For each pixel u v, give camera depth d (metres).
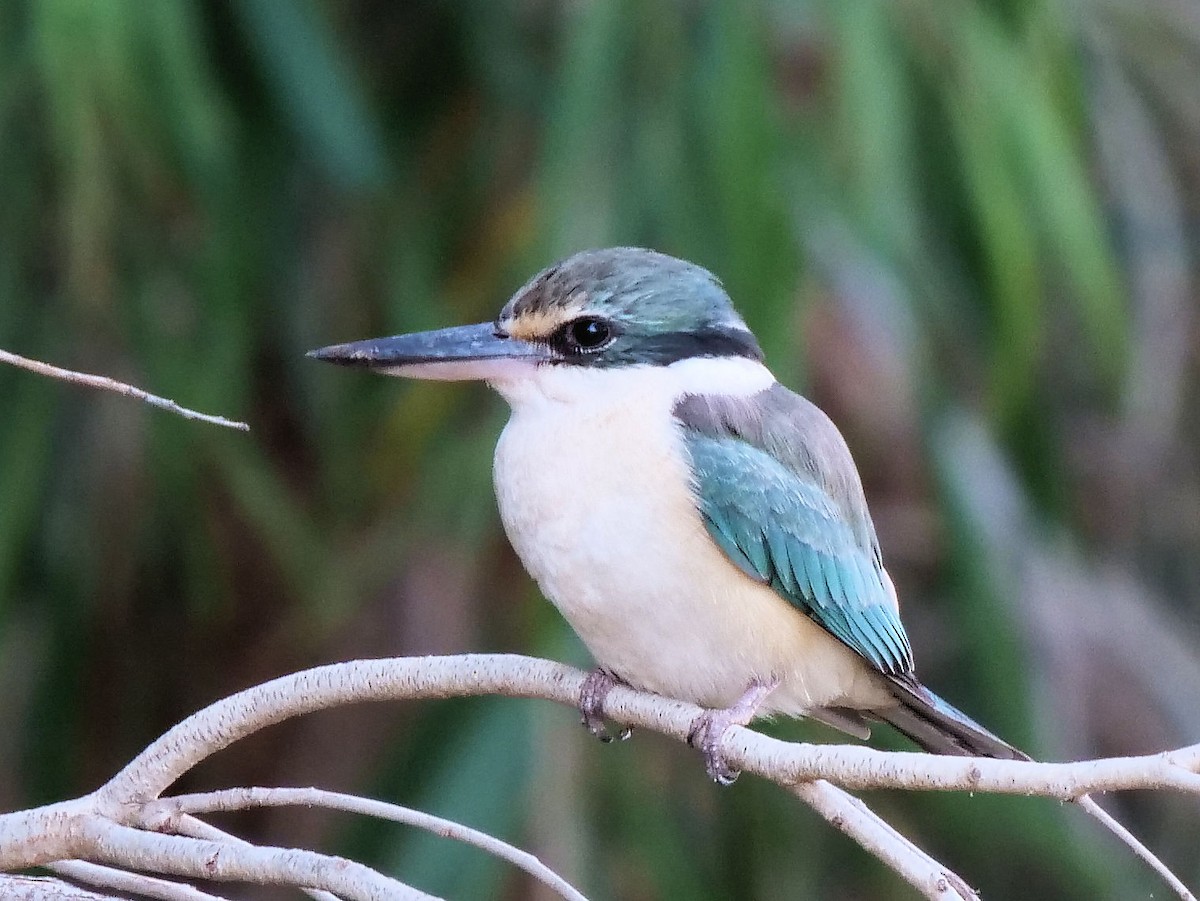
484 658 5.17
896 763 4.37
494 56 9.48
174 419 8.80
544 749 8.41
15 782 9.48
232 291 8.75
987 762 4.24
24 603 9.45
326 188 9.66
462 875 8.18
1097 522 11.36
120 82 7.83
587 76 8.42
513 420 6.28
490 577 9.59
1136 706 10.53
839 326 10.05
